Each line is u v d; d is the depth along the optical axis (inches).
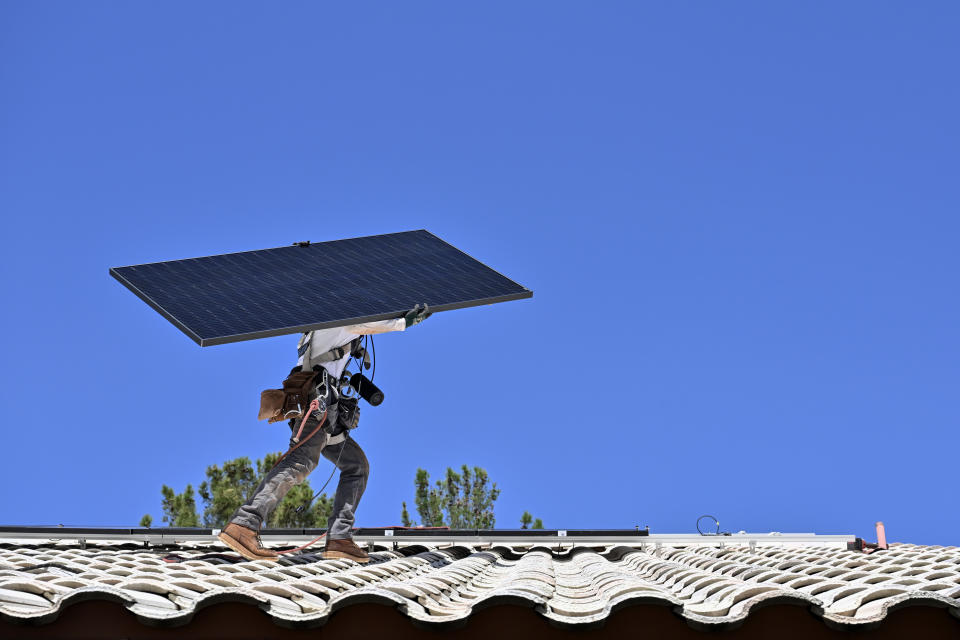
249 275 294.8
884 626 181.6
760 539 400.2
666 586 247.0
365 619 194.2
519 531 399.2
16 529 373.7
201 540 370.0
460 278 301.6
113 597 184.4
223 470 949.2
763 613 187.6
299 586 219.3
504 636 193.5
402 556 358.9
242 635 192.1
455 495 1101.7
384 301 273.9
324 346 276.5
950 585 186.4
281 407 270.1
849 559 302.0
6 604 182.2
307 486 950.4
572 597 238.1
